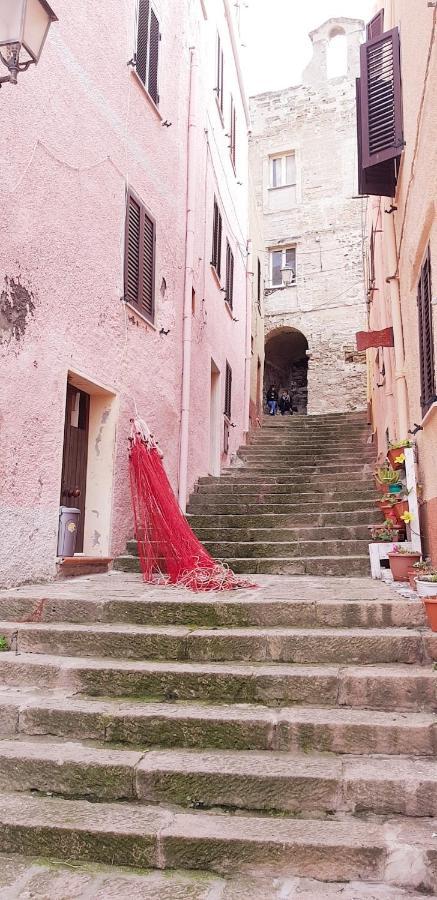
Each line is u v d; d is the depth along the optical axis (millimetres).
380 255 9039
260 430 14109
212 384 11055
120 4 6887
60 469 5418
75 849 2471
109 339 6430
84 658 3713
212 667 3463
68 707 3184
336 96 19938
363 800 2598
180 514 5754
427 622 3787
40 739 3109
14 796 2795
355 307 18594
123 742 3061
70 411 6164
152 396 7555
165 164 8242
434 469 4910
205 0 10141
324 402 18328
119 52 6844
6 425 4691
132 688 3412
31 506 5000
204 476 9656
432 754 2883
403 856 2299
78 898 2209
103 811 2646
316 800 2621
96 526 6352
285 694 3281
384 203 7375
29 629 3873
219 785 2686
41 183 5227
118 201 6738
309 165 19891
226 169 12078
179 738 3021
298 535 7074
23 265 4941
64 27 5664
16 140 4871
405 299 6496
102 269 6312
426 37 4723
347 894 2236
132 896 2225
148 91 7594
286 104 20438
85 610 4125
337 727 2943
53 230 5395
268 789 2652
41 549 5137
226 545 6738
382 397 9523
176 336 8492
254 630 3783
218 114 11281
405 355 6746
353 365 18266
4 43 3631
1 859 2471
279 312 19328
